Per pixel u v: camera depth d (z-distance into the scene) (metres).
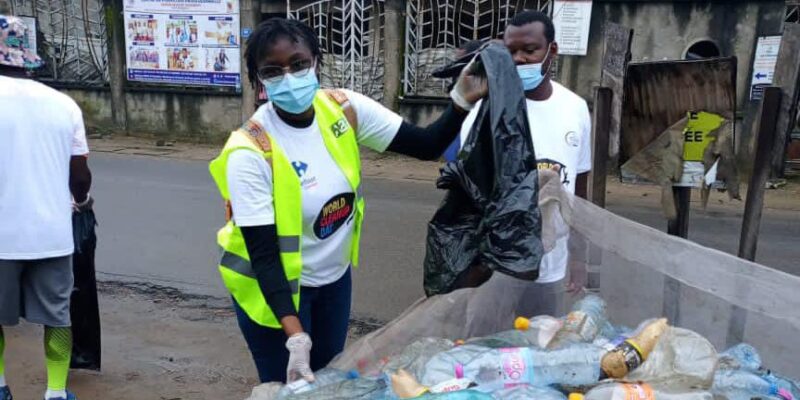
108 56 11.73
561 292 1.99
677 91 2.65
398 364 1.77
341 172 2.04
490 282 1.93
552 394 1.54
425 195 7.54
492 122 1.77
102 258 5.15
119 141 11.55
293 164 1.95
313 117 2.01
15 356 3.54
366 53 10.48
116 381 3.30
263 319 2.00
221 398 3.17
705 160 2.70
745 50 8.51
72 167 2.87
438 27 10.06
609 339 1.79
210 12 11.05
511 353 1.67
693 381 1.55
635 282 1.87
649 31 8.94
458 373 1.64
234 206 1.87
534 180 1.78
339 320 2.28
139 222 6.16
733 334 1.69
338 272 2.19
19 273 2.65
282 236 1.91
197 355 3.61
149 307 4.25
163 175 8.52
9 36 2.60
